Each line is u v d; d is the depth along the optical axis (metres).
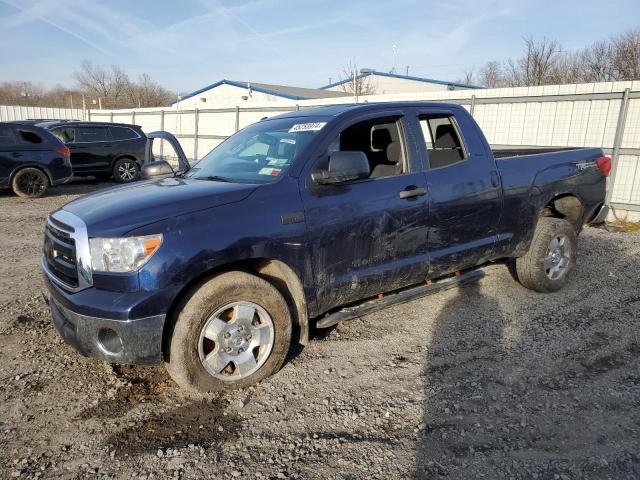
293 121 4.21
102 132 14.31
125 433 2.91
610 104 9.95
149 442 2.83
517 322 4.47
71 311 3.05
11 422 3.01
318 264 3.56
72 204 3.64
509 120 11.45
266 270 3.61
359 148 4.58
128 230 2.96
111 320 2.91
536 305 4.87
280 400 3.25
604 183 5.54
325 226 3.54
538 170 4.88
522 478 2.52
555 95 10.62
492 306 4.85
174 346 3.09
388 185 3.89
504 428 2.92
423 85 39.66
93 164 14.16
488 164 4.54
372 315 4.65
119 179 14.70
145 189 3.66
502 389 3.35
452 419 3.02
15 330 4.30
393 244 3.92
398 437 2.86
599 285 5.44
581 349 3.93
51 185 11.91
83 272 3.05
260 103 17.44
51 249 3.44
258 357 3.42
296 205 3.43
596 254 6.77
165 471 2.59
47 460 2.68
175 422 3.02
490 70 45.25
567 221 5.14
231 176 3.86
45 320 4.52
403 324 4.45
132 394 3.33
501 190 4.56
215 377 3.24
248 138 4.39
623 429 2.91
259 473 2.58
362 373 3.59
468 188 4.33
